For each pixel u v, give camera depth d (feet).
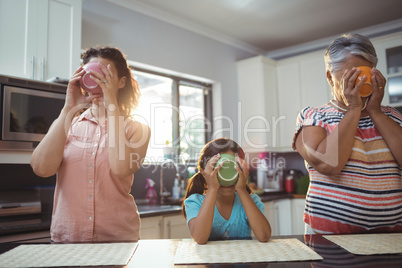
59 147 3.10
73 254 2.39
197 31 10.71
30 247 2.61
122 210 3.21
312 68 11.33
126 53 8.83
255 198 3.69
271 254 2.35
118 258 2.28
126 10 8.95
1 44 6.02
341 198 3.03
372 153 3.04
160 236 7.08
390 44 9.93
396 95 9.84
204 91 11.34
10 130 5.80
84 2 8.10
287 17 10.20
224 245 2.67
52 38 6.66
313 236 2.93
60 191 3.22
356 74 2.81
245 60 11.83
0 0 6.06
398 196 2.98
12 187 7.01
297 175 12.16
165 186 9.48
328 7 9.59
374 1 9.30
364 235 2.90
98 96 3.25
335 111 3.26
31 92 6.08
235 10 9.69
